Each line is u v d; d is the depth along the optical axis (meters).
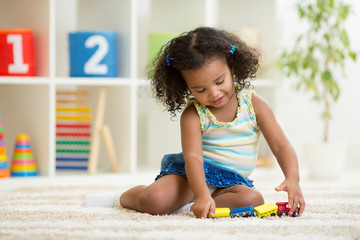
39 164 2.69
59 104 3.13
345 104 3.51
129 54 2.79
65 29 3.21
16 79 2.52
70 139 2.90
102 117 2.81
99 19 2.94
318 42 3.25
